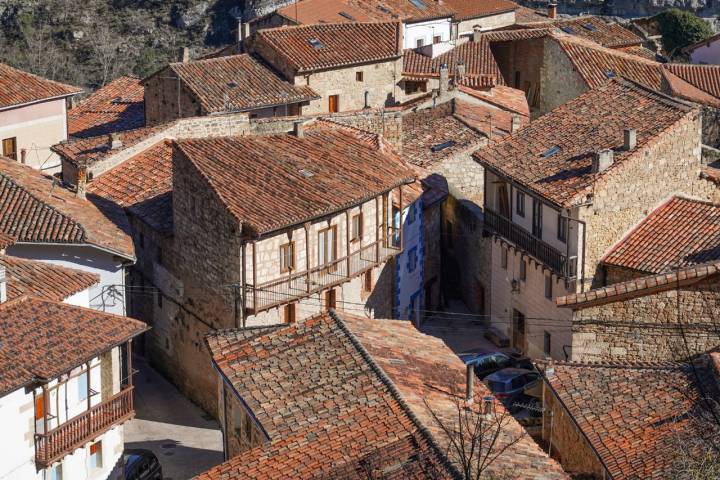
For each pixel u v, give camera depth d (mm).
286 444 40812
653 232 61031
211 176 59125
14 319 48594
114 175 68625
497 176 66250
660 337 51688
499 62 99688
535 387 57969
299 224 58625
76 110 93625
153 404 62000
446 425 40406
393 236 65562
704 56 111562
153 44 148375
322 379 43438
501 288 67750
